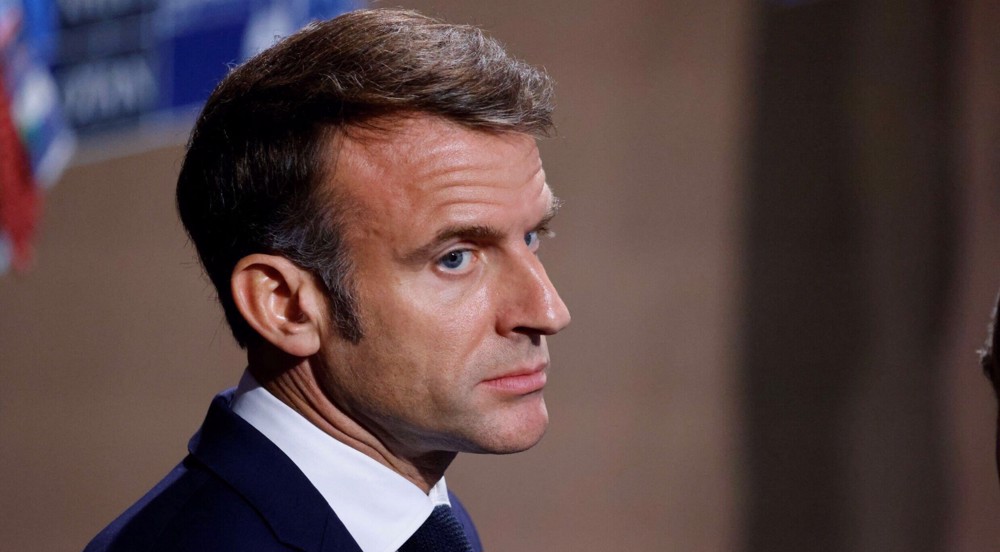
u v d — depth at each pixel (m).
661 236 6.76
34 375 7.66
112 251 7.47
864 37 6.65
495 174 1.95
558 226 6.80
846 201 6.68
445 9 6.59
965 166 6.61
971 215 6.61
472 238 1.97
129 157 7.27
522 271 2.01
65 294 7.57
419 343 1.97
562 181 6.77
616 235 6.76
